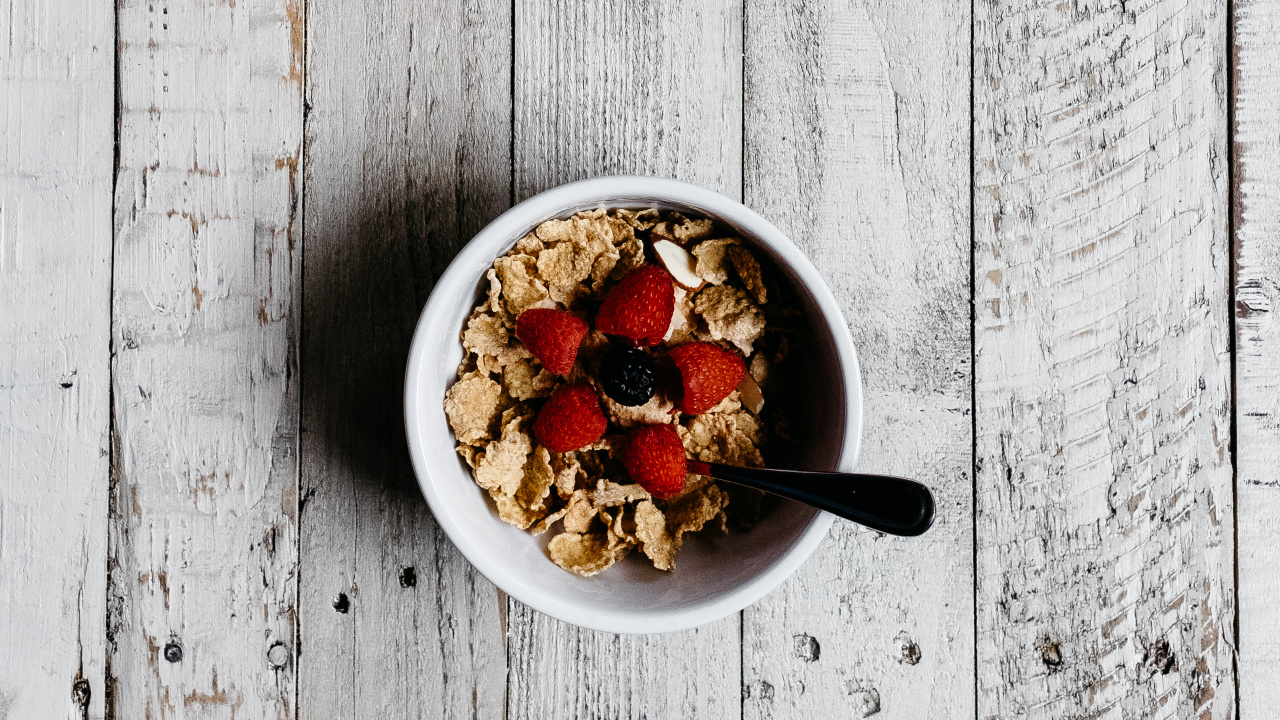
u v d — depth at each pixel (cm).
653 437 61
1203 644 70
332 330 68
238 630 68
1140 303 70
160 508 68
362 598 68
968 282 69
